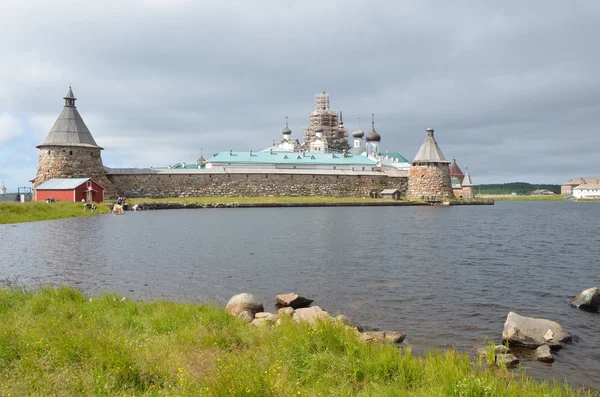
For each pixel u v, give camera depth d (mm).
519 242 34844
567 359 10578
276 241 33438
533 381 8773
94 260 24328
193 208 80688
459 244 33062
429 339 11977
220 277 20266
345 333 9586
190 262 24062
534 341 11391
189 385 7121
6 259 24234
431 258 26250
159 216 59344
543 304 16016
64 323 10078
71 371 7375
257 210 76000
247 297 14234
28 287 17328
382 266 23438
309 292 17609
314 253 27688
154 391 6855
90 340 8438
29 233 36438
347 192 107500
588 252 29438
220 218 56281
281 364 8242
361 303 15938
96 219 52438
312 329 9531
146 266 22766
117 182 89938
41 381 6906
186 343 9383
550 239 37156
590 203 151125
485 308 15359
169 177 93688
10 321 10031
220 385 6820
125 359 7594
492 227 48594
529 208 106375
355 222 51594
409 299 16531
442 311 14898
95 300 13422
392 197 106938
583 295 15727
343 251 28625
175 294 16984
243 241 33250
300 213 67750
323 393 7176
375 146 167125
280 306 15406
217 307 13617
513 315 12219
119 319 11227
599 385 9164
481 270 22562
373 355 8625
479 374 8047
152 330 10688
